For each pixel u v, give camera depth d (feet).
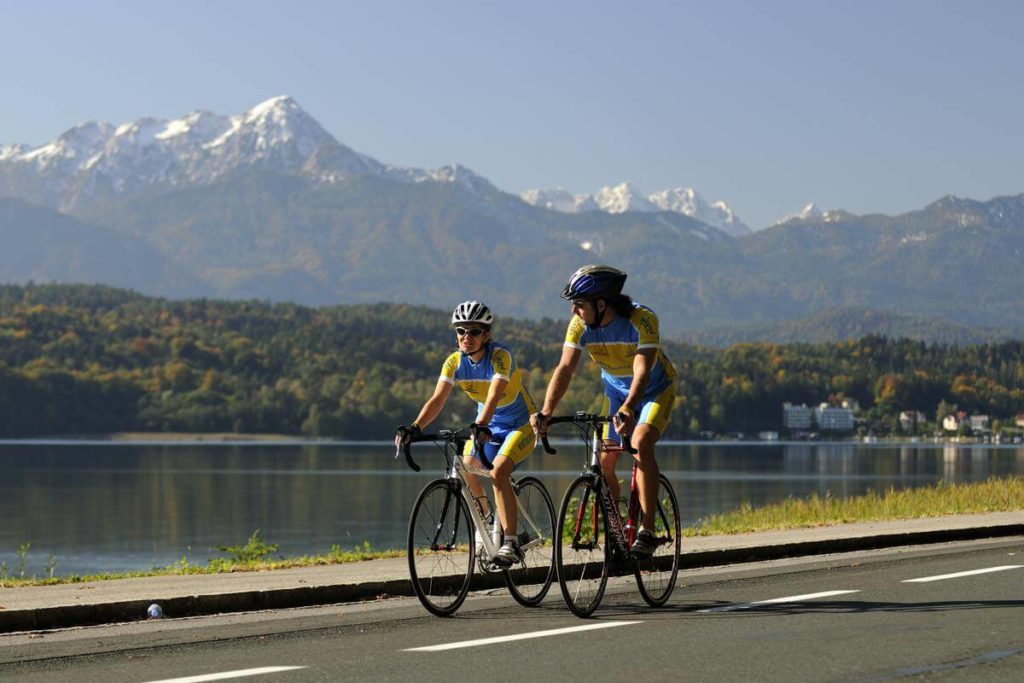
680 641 29.78
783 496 304.71
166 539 220.64
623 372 36.01
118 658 28.66
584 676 25.82
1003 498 84.79
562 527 33.71
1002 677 25.45
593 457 35.17
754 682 25.09
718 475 444.96
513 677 25.77
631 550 35.14
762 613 34.06
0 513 282.77
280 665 27.35
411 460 35.73
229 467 497.05
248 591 37.37
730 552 49.26
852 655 27.73
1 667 27.63
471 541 35.99
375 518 264.52
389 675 26.07
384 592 40.09
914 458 640.17
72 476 432.66
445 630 32.09
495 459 36.14
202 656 28.71
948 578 41.34
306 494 343.67
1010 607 34.58
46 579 44.32
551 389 35.14
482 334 36.60
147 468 486.38
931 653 27.89
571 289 34.96
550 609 35.99
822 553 53.01
